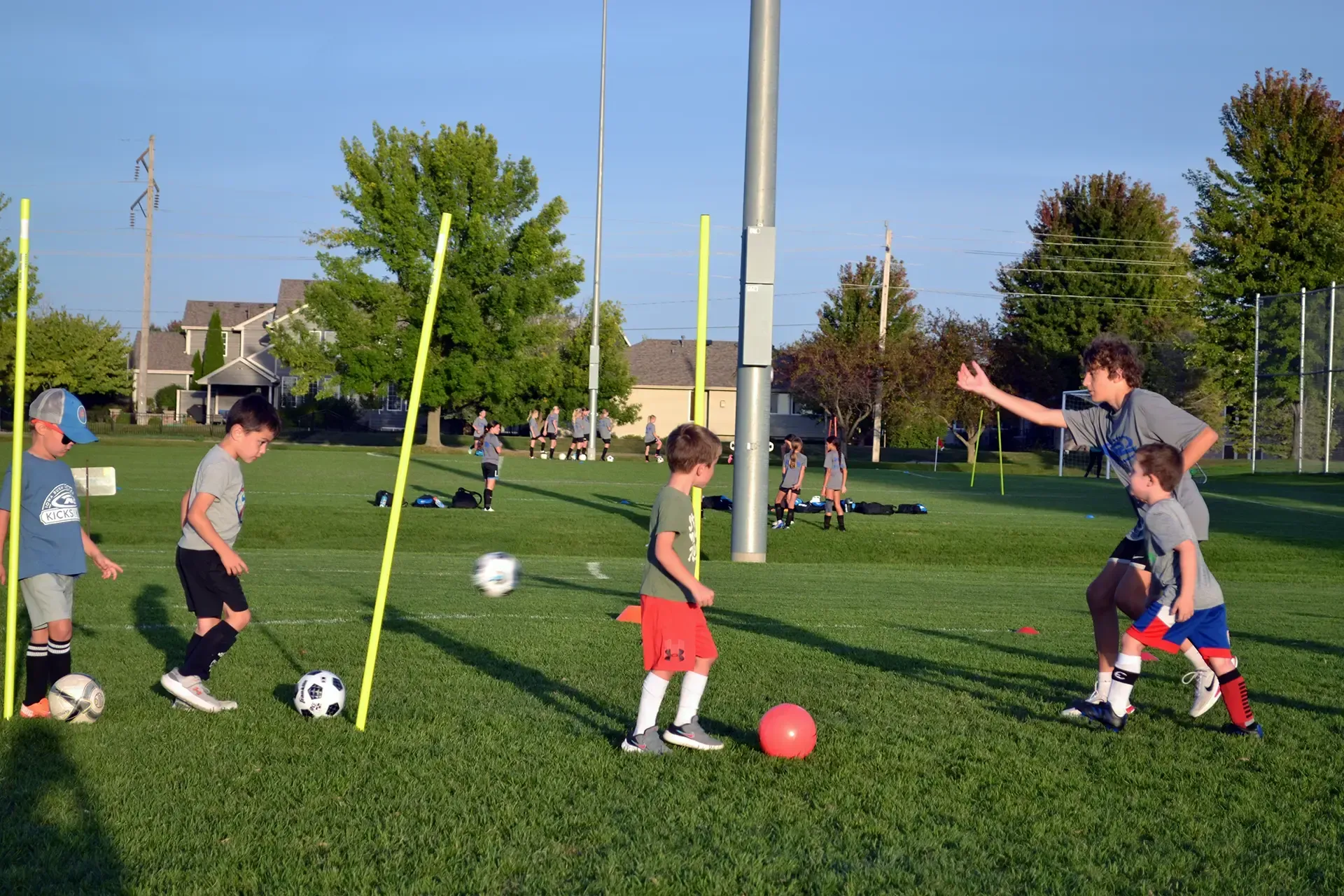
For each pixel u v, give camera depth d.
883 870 3.83
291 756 5.07
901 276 59.25
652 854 3.94
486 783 4.72
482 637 8.52
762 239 16.56
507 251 46.69
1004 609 11.56
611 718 5.98
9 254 51.22
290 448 41.88
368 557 16.33
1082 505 28.50
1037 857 4.01
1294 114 47.41
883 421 54.09
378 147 46.28
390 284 46.28
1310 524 24.53
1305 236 46.97
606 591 12.59
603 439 43.25
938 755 5.32
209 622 5.96
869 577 15.53
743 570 15.74
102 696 5.67
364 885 3.62
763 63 16.08
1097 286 58.09
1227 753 5.48
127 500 21.56
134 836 4.02
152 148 54.28
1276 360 38.25
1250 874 3.90
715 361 73.06
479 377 46.09
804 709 5.84
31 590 5.66
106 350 57.34
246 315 72.69
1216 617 5.84
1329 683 7.34
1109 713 5.91
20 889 3.53
